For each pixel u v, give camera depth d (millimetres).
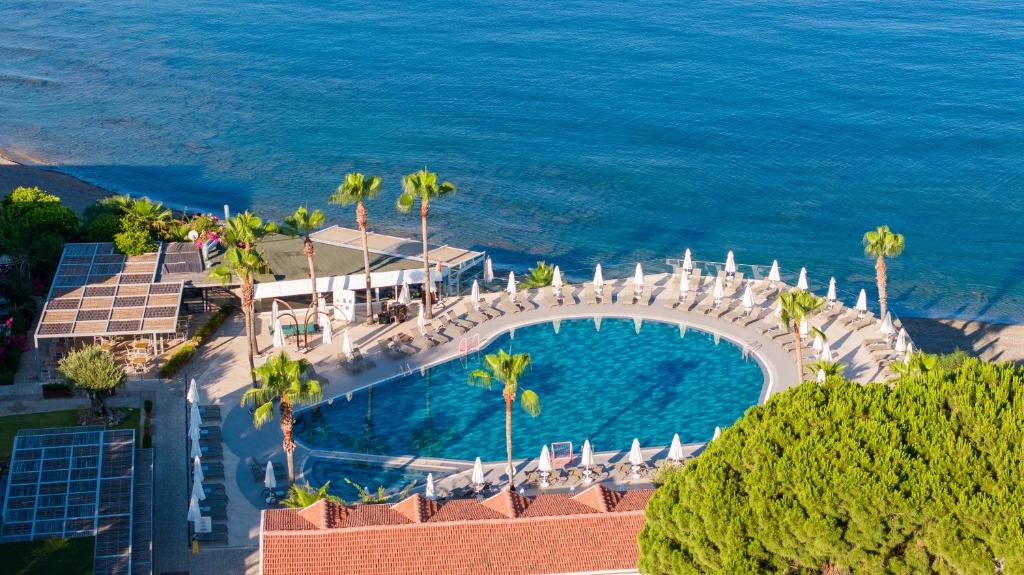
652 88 165375
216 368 73375
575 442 65562
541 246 108875
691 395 71062
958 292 99625
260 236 76250
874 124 147875
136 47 192125
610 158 135375
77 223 86562
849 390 47531
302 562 47656
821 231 114250
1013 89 162250
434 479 61844
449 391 71750
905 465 42781
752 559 42656
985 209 119438
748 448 44906
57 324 71188
